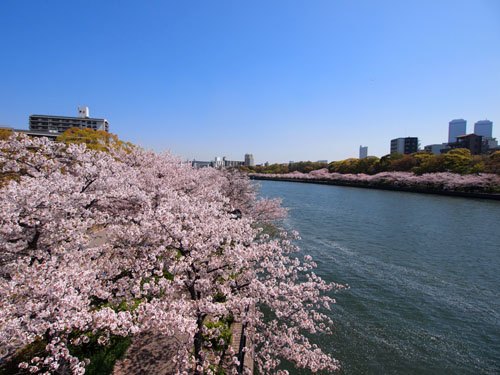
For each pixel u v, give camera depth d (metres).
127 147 16.64
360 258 17.02
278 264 6.77
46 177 7.65
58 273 4.45
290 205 38.53
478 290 13.01
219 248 6.96
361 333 9.78
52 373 4.48
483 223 26.39
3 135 11.95
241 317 5.79
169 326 4.57
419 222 27.11
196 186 15.85
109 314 4.14
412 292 12.74
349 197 48.00
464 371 8.30
